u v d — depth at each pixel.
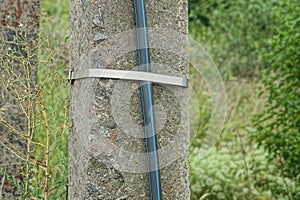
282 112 4.02
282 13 4.02
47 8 5.95
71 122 2.06
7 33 2.91
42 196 2.41
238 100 6.10
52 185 2.54
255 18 8.12
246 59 7.59
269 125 4.06
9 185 2.82
